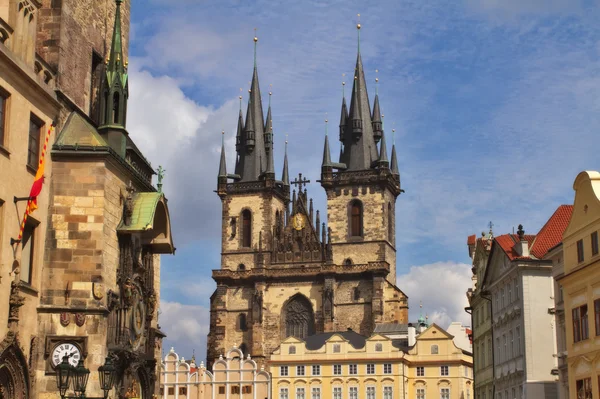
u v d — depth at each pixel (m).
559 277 66.19
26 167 44.06
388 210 175.62
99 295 46.03
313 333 169.12
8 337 41.09
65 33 50.84
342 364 158.50
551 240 84.62
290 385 160.25
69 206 46.91
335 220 171.88
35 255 45.47
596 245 60.09
